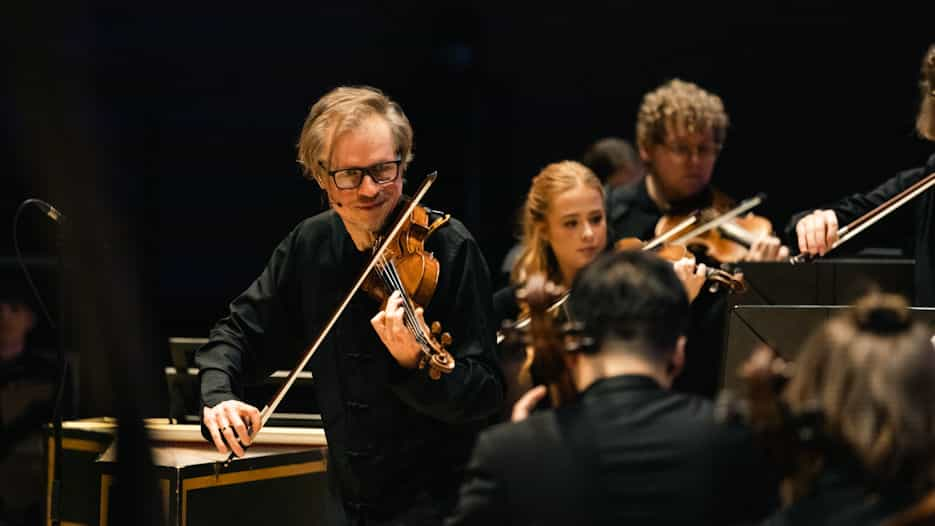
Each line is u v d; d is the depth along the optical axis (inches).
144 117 523.8
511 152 509.0
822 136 476.1
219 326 212.8
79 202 197.5
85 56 223.8
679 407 149.3
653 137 304.5
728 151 484.4
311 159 199.5
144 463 191.2
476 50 507.8
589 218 258.5
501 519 148.4
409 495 199.2
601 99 506.6
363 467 200.8
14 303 329.1
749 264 259.1
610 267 157.8
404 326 183.9
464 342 199.5
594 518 144.7
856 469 139.4
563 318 237.9
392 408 199.3
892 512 136.9
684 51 494.9
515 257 313.9
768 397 141.3
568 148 509.0
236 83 531.8
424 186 201.2
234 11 527.8
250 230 535.5
